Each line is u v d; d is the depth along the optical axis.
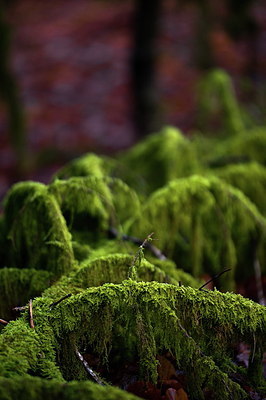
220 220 3.08
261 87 7.62
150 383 2.06
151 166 4.21
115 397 1.41
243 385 2.12
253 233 3.29
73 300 1.89
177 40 19.28
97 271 2.33
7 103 8.97
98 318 1.88
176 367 2.27
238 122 5.64
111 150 12.40
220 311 1.90
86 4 27.20
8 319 2.37
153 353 1.91
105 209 2.91
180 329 1.85
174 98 15.01
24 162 9.93
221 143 4.78
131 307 1.86
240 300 1.95
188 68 17.09
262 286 3.30
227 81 5.88
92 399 1.39
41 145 12.99
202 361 1.89
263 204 3.71
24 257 2.70
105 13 25.11
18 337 1.75
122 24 23.42
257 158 4.29
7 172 10.48
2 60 8.47
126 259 2.38
